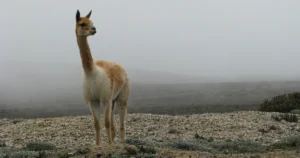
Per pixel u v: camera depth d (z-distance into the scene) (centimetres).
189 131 1944
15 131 2038
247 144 1462
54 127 2080
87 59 1256
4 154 1211
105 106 1302
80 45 1261
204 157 1123
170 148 1331
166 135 1845
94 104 1315
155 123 2150
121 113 1467
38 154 1189
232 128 1991
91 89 1277
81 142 1720
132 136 1809
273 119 2203
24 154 1190
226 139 1730
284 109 2677
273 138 1755
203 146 1381
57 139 1806
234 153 1309
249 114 2362
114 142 1409
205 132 1912
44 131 1998
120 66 1429
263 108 2805
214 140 1688
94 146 1212
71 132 1950
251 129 1961
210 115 2409
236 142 1495
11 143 1741
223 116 2325
